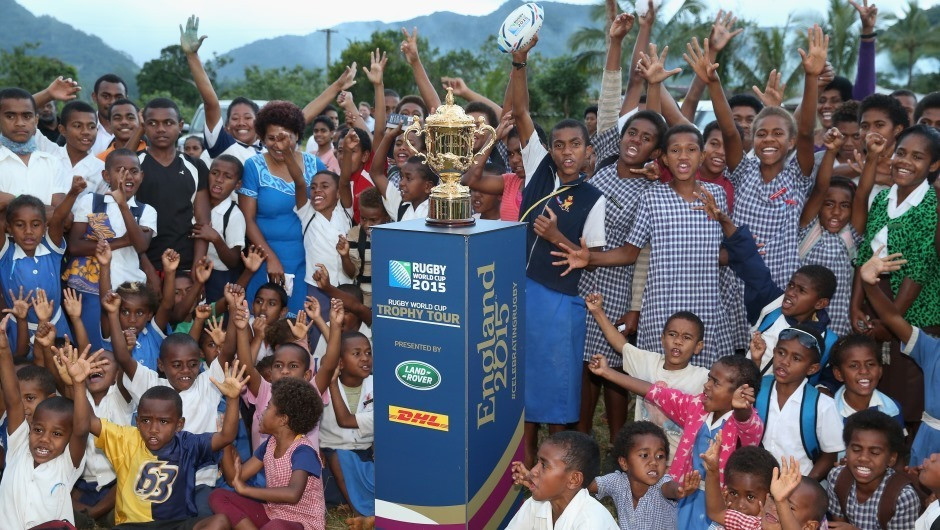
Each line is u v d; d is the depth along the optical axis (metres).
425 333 3.57
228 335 5.20
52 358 4.98
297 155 6.82
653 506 4.12
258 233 6.29
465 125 3.65
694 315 4.69
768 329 4.92
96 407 4.98
